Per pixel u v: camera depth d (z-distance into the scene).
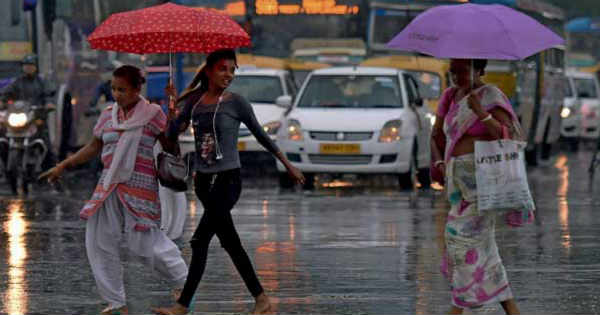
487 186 15.11
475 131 15.28
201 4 54.22
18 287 19.47
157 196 16.78
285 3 55.34
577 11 141.25
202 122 16.47
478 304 15.49
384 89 40.88
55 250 23.69
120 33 16.28
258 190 38.69
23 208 32.03
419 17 15.23
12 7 42.06
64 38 44.56
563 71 67.31
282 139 39.38
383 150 38.31
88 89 48.56
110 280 16.66
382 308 17.64
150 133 16.64
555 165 56.75
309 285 19.62
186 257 23.03
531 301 18.23
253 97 46.47
